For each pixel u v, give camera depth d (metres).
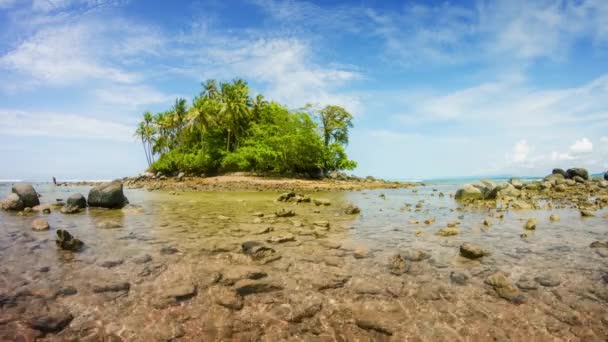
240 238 7.84
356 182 45.22
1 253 6.37
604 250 6.80
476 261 6.07
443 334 3.58
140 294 4.46
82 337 3.42
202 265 5.71
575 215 12.02
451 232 8.42
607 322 3.84
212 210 13.40
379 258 6.23
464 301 4.36
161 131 69.62
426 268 5.66
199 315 3.92
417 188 34.66
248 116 57.03
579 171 33.47
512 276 5.29
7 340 3.31
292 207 14.58
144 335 3.48
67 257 6.13
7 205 12.69
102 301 4.23
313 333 3.58
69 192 27.91
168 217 11.27
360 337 3.52
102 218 10.94
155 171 60.88
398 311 4.08
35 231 8.49
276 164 47.25
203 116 53.44
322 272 5.41
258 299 4.37
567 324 3.79
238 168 53.34
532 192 23.95
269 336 3.51
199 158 51.66
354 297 4.46
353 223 10.18
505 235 8.34
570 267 5.73
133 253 6.44
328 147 52.00
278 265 5.77
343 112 58.66
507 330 3.67
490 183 19.52
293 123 46.75
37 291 4.51
